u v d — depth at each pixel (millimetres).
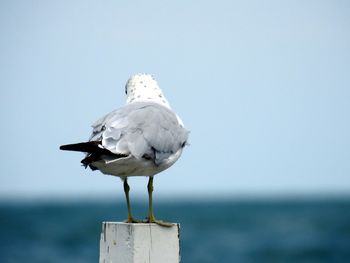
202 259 33469
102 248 6906
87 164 7188
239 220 66062
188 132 7938
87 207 124188
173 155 7695
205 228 53844
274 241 40875
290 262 32625
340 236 42969
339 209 94500
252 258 33844
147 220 7859
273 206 121062
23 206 141375
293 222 59406
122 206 125500
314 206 114625
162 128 7617
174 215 82438
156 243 6613
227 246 38688
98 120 7805
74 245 39625
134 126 7469
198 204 147875
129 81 8461
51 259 32875
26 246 39062
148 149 7406
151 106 7832
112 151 7211
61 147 7223
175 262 6680
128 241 6594
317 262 32750
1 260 32250
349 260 33000
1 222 63656
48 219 71500
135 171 7578
